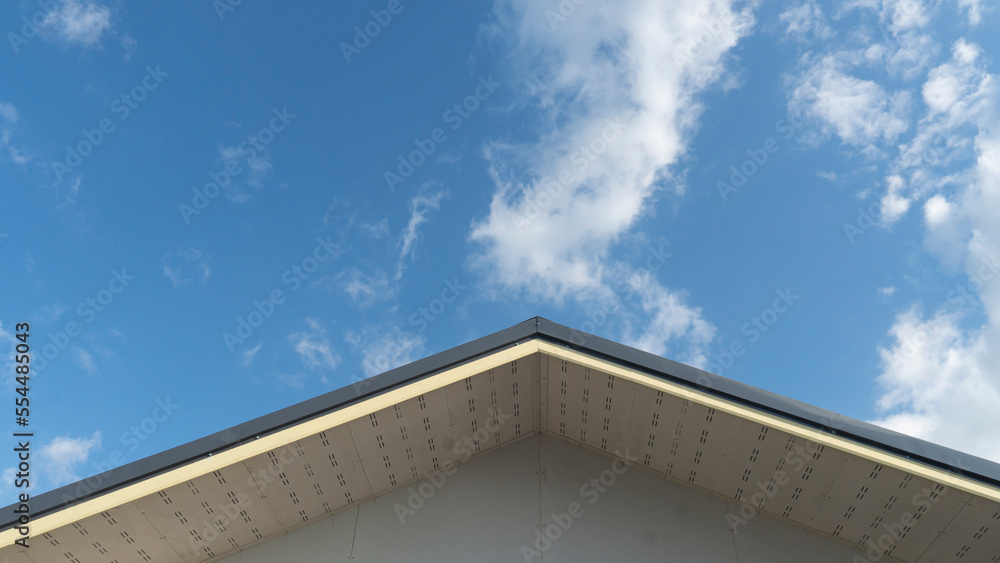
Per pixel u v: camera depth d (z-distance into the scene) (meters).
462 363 4.57
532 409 5.41
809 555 4.69
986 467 3.82
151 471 4.19
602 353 4.54
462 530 5.04
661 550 4.80
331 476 5.00
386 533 5.06
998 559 4.25
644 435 5.09
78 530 4.35
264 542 5.09
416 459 5.26
